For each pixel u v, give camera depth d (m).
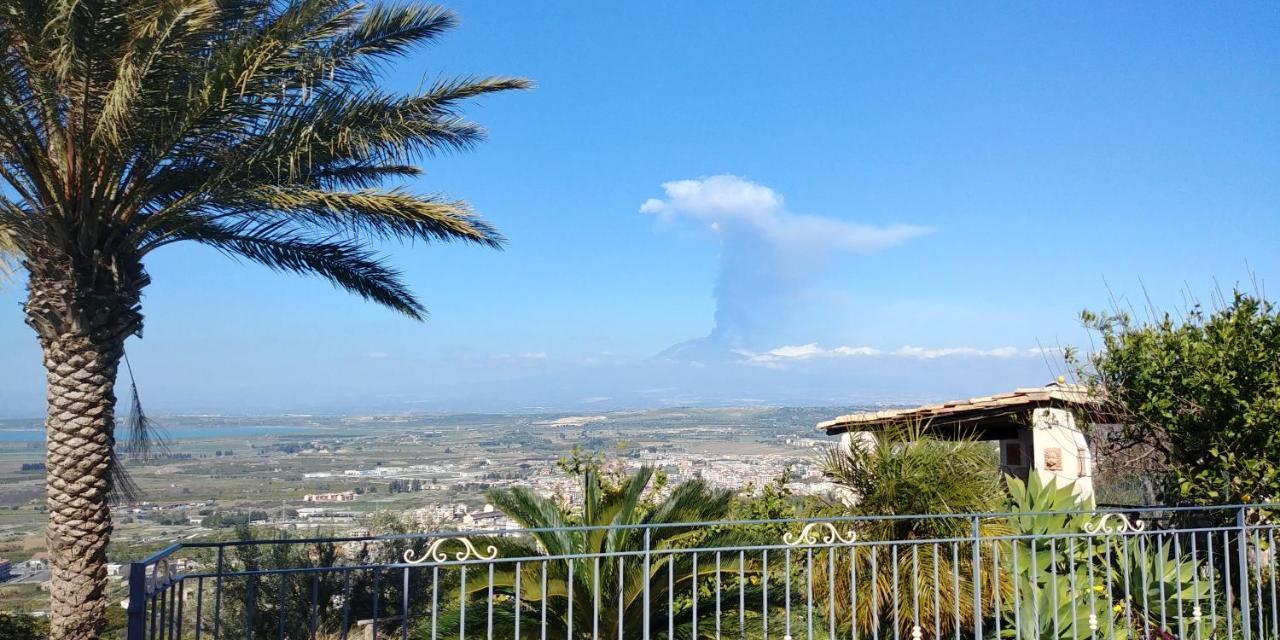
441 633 6.55
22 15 7.03
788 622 5.00
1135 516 7.68
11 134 7.96
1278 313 6.86
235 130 8.20
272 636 10.11
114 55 7.50
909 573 6.27
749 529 7.28
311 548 11.42
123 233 8.84
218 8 8.20
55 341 8.42
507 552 6.71
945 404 10.55
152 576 4.20
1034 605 5.68
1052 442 8.98
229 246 10.63
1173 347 7.22
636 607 6.67
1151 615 6.23
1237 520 6.26
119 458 8.90
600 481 8.22
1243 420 6.80
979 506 6.39
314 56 8.29
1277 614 6.14
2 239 8.20
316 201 8.67
